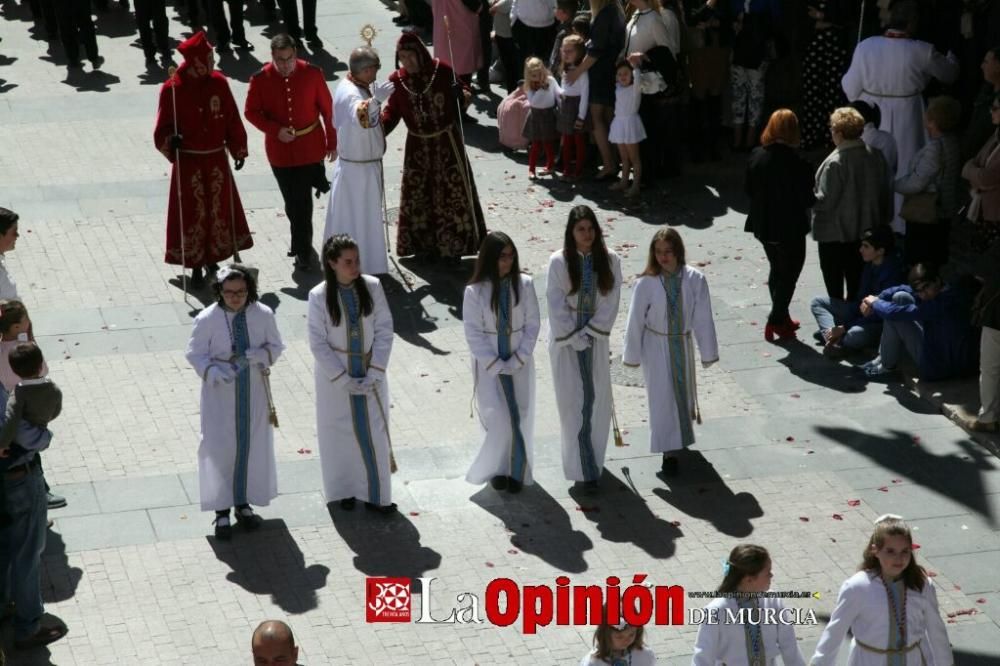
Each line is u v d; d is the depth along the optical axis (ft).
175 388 40.75
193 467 36.76
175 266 49.24
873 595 24.98
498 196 55.26
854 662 25.43
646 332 35.96
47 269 48.62
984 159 42.52
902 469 36.78
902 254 46.11
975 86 55.11
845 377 41.60
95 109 64.59
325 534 33.96
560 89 56.34
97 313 45.39
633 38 54.29
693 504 35.32
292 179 48.16
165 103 45.96
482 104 66.03
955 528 34.30
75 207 53.83
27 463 28.91
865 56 49.21
